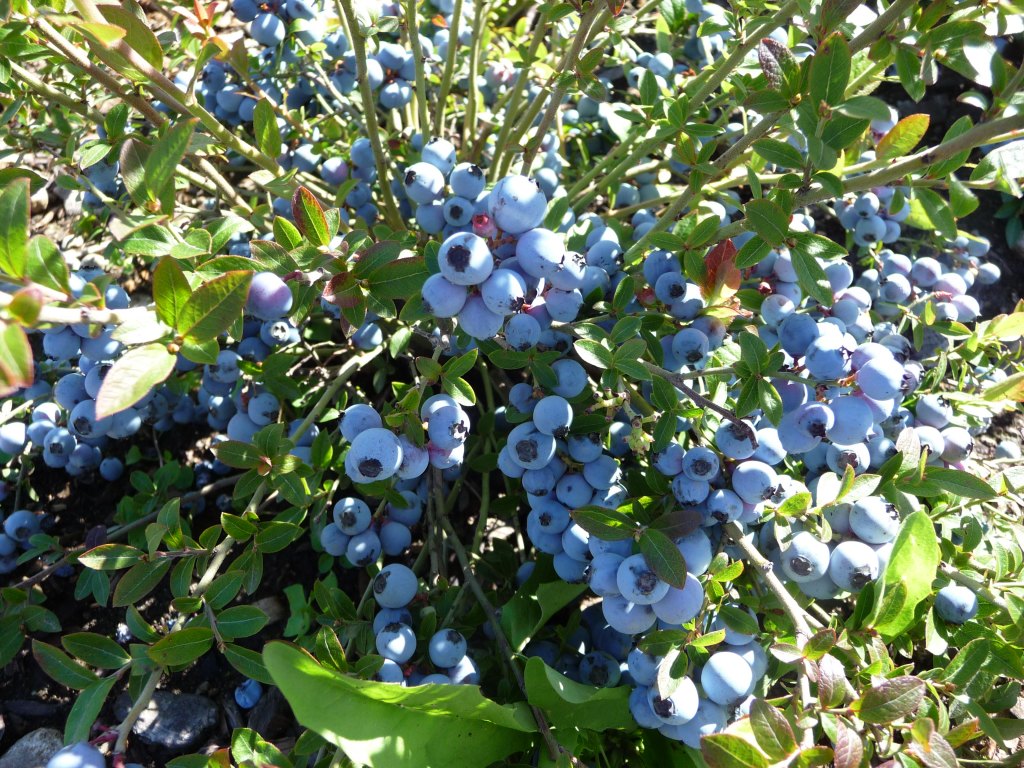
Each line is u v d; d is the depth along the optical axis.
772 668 0.18
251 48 0.34
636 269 0.22
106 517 0.27
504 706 0.17
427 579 0.25
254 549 0.18
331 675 0.15
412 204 0.28
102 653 0.17
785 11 0.19
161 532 0.17
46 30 0.16
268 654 0.15
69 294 0.12
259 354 0.24
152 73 0.17
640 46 0.38
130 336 0.12
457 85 0.32
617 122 0.29
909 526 0.15
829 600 0.23
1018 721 0.17
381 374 0.24
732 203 0.22
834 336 0.16
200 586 0.18
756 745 0.13
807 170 0.16
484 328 0.15
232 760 0.18
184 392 0.25
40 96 0.23
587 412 0.19
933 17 0.16
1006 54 0.35
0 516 0.26
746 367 0.16
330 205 0.26
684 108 0.21
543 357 0.18
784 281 0.19
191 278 0.15
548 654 0.21
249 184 0.33
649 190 0.31
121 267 0.29
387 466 0.16
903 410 0.21
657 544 0.15
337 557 0.26
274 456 0.18
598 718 0.18
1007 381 0.21
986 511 0.21
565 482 0.19
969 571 0.19
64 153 0.24
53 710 0.23
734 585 0.20
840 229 0.34
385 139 0.27
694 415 0.18
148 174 0.14
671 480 0.18
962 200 0.17
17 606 0.21
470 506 0.27
